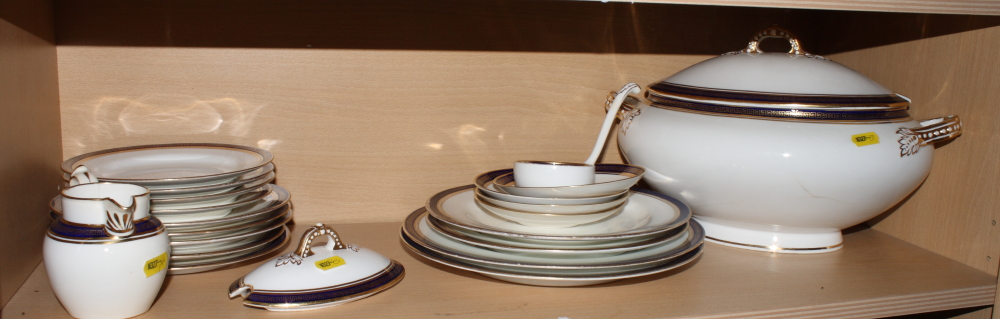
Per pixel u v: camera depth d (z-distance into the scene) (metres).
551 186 0.64
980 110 0.67
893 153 0.62
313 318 0.52
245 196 0.64
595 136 0.87
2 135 0.53
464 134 0.82
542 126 0.85
